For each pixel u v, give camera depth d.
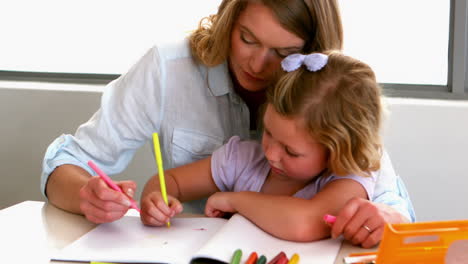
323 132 0.93
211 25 1.19
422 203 1.62
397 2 1.78
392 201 1.02
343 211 0.85
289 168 0.98
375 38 1.82
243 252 0.80
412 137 1.60
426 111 1.58
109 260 0.79
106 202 0.90
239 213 0.95
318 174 1.04
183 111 1.20
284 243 0.86
